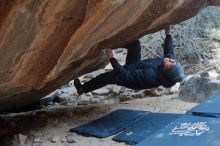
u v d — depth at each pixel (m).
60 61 3.84
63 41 3.47
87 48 3.94
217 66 7.29
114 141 4.44
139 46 5.84
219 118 4.17
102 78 5.61
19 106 5.86
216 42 8.27
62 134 4.82
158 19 4.21
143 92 6.39
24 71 3.78
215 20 8.77
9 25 2.92
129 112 5.35
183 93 5.73
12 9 2.74
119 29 3.84
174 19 4.57
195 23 8.61
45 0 2.74
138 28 4.20
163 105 5.56
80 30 3.31
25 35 3.12
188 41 8.14
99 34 3.68
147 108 5.53
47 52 3.56
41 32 3.15
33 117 5.52
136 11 3.49
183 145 3.56
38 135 4.84
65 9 2.93
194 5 4.31
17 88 4.21
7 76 3.78
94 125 4.96
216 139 3.59
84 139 4.59
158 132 4.01
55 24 3.09
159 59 5.50
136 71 5.35
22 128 5.16
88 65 4.63
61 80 4.70
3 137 4.83
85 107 5.93
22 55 3.46
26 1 2.69
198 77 5.67
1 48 3.21
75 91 7.44
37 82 4.13
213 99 4.82
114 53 9.02
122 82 5.47
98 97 6.95
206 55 7.85
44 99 6.73
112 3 2.97
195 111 4.44
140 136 4.41
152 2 3.54
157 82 5.34
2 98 4.58
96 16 3.11
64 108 5.99
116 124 4.93
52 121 5.33
